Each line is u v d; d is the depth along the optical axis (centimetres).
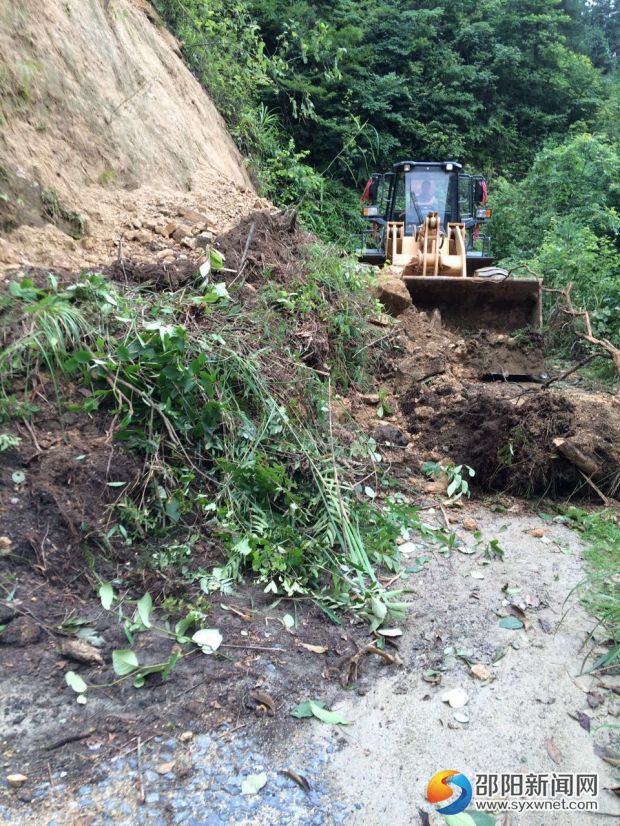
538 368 673
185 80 861
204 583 328
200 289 457
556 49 2492
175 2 966
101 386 370
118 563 323
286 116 1631
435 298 771
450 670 308
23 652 275
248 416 407
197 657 293
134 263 470
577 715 286
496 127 2288
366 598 343
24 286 374
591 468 477
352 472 441
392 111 2072
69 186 509
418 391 560
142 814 227
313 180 1148
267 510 382
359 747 264
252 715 271
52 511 316
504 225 1527
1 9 507
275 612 331
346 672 300
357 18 1939
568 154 1529
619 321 919
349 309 584
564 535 437
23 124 491
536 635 333
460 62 2311
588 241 1100
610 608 348
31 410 344
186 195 629
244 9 1209
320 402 458
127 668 275
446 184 1101
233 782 243
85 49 605
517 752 266
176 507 349
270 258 554
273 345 459
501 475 493
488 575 384
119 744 251
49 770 237
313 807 237
